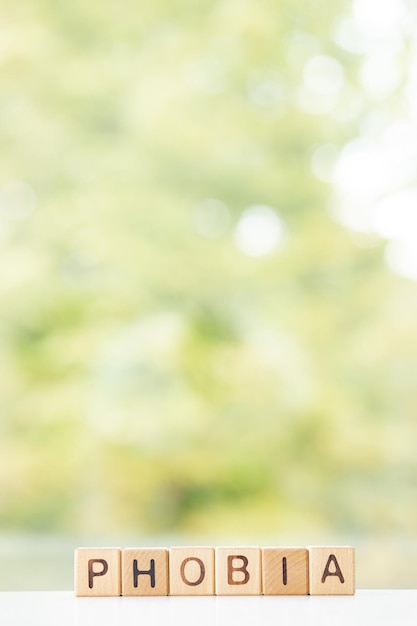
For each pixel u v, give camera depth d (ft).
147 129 14.48
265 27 14.55
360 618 2.68
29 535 13.39
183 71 14.53
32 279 14.11
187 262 14.23
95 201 14.35
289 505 13.51
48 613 2.85
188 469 13.76
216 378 13.93
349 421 13.66
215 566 3.26
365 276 13.94
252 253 14.17
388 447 13.52
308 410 13.74
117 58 14.57
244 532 13.56
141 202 14.35
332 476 13.61
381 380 13.65
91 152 14.47
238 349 14.02
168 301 14.19
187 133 14.43
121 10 14.60
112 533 13.51
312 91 14.49
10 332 13.96
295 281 14.08
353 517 13.46
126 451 13.75
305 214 14.20
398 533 13.43
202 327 14.15
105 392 13.87
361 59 14.56
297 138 14.38
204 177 14.38
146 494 13.64
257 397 13.84
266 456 13.67
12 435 13.69
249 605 2.97
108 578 3.26
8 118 14.39
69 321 14.08
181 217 14.32
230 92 14.49
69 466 13.70
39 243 14.21
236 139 14.40
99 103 14.51
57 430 13.73
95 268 14.20
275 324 14.01
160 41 14.61
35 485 13.58
